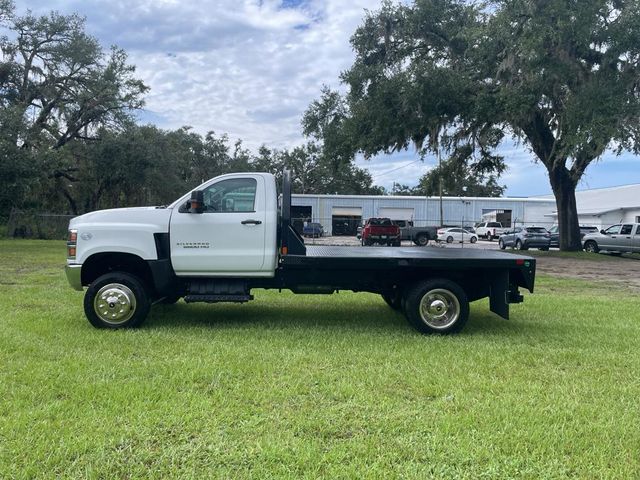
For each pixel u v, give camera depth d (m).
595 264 20.08
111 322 6.73
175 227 6.81
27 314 7.54
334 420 3.83
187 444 3.40
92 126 33.31
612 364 5.48
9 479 2.94
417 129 21.27
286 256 6.80
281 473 3.05
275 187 7.03
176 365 5.08
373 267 6.79
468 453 3.33
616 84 17.84
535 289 12.33
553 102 20.33
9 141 22.36
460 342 6.35
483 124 22.17
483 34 18.91
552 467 3.18
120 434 3.50
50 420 3.73
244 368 5.04
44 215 32.06
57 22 29.75
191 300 6.85
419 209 50.47
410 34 22.16
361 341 6.31
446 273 7.14
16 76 30.02
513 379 4.89
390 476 3.03
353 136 22.23
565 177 26.48
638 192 51.06
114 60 31.53
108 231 6.72
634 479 3.07
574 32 17.47
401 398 4.33
